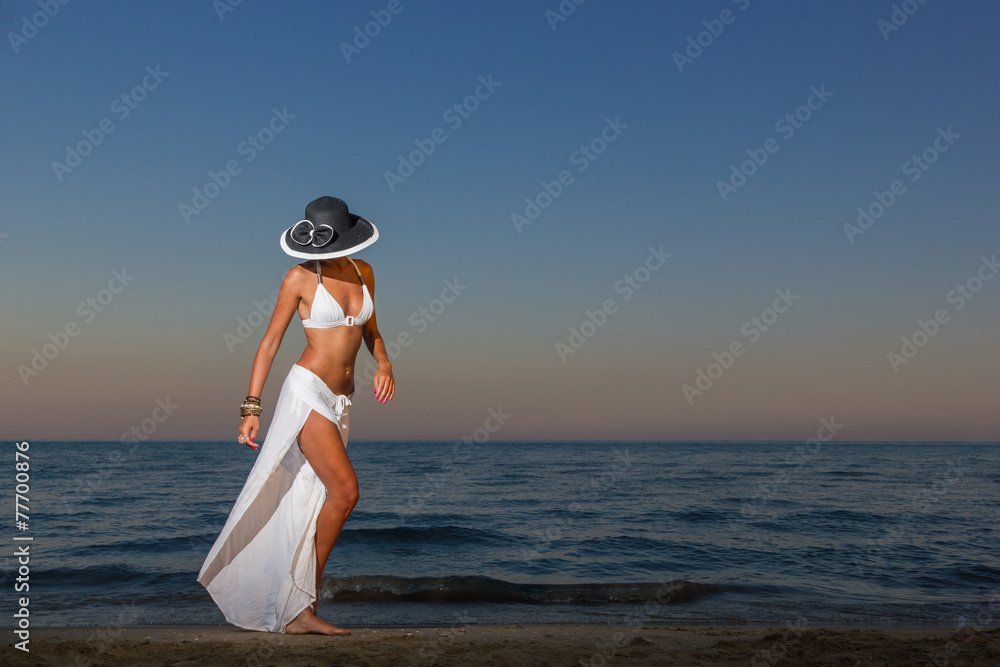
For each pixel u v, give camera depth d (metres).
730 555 10.17
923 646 3.75
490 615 6.21
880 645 3.78
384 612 6.30
